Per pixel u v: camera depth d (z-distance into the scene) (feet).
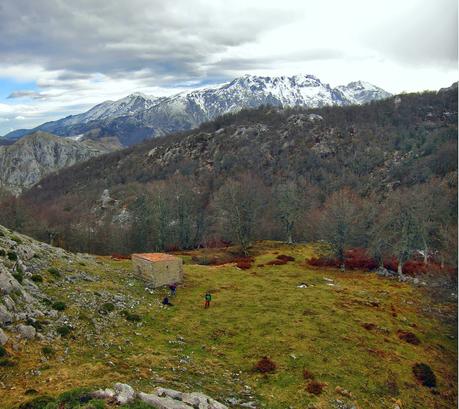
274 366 110.93
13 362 88.53
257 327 137.08
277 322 141.49
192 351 115.65
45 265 153.89
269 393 97.96
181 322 136.77
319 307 159.94
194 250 310.04
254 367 110.11
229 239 319.47
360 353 125.18
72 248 357.00
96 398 69.26
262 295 172.96
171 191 398.42
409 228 225.97
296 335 131.64
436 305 175.94
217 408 79.20
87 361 96.84
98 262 201.36
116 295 147.33
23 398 75.00
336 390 102.83
